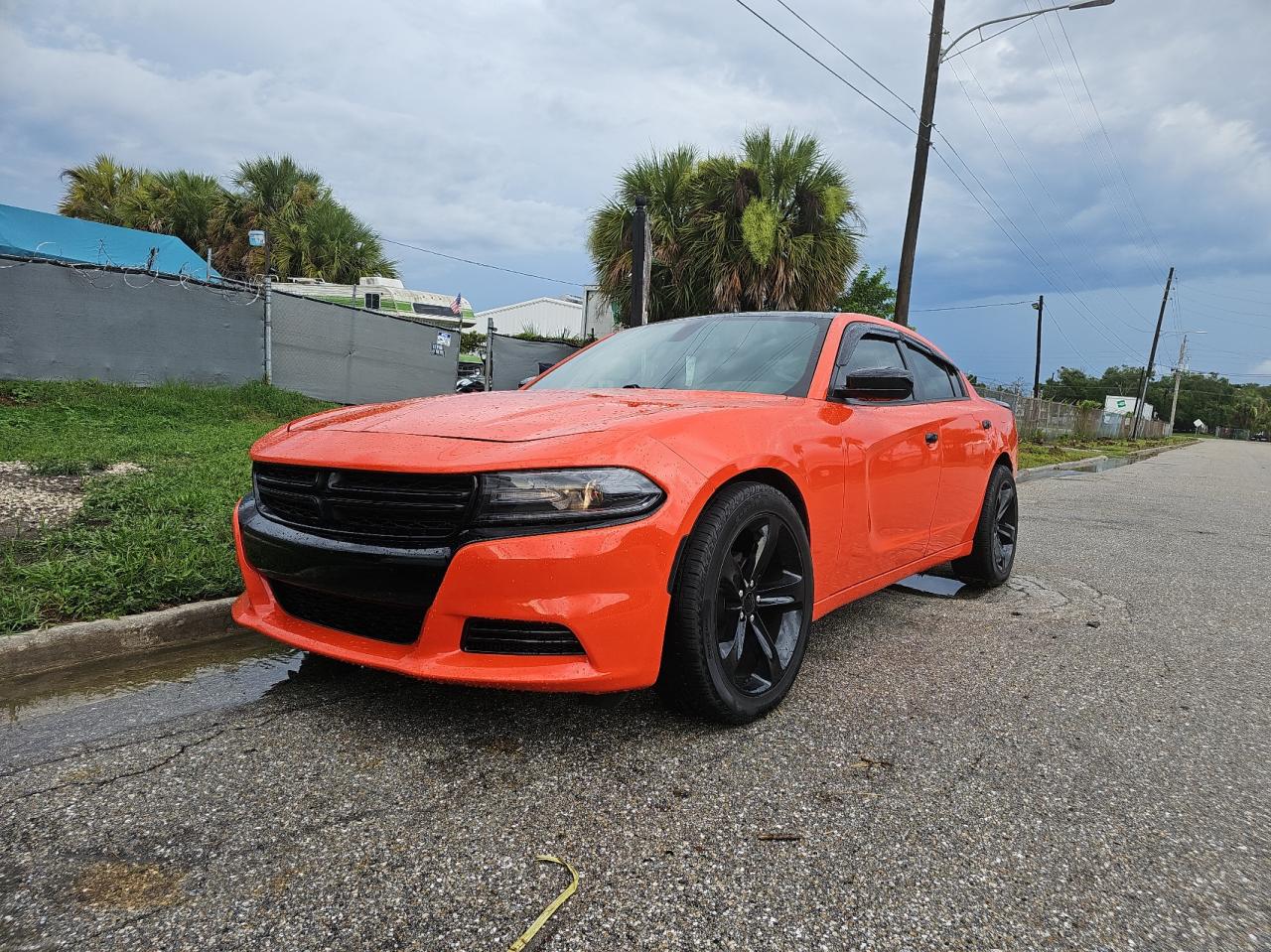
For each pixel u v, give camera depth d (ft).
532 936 4.36
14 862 4.99
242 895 4.68
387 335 41.47
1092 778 6.48
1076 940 4.45
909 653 9.75
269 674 8.45
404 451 6.45
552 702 7.70
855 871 5.06
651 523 6.30
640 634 6.29
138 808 5.67
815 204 49.19
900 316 45.09
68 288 29.86
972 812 5.86
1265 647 10.59
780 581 7.75
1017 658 9.68
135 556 10.66
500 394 8.96
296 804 5.74
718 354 10.07
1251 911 4.76
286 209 80.02
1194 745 7.24
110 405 27.68
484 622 6.17
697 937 4.39
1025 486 36.09
